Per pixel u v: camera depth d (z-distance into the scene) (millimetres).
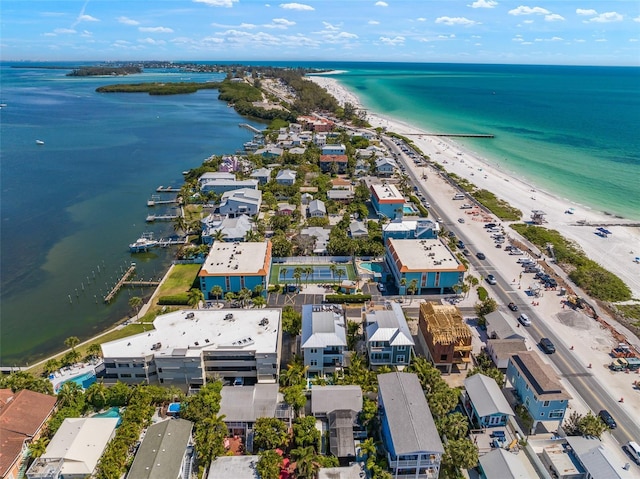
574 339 118875
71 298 142000
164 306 134625
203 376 97938
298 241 161375
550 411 86625
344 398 88938
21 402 87562
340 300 133875
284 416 86250
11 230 191250
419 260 140500
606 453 77312
